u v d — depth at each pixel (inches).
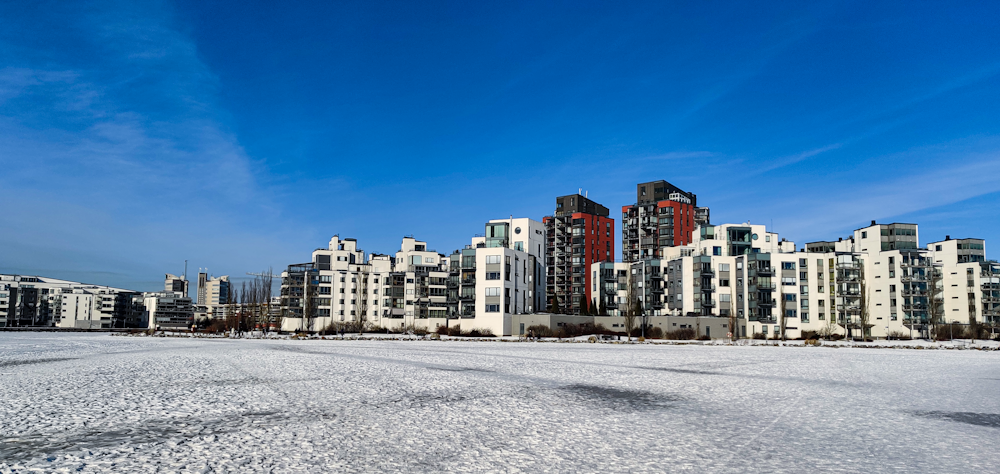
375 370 1731.1
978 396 1239.5
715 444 756.0
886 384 1462.8
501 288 5698.8
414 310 7042.3
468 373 1675.7
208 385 1325.0
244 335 5708.7
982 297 5925.2
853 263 5949.8
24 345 3393.2
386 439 763.4
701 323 5659.5
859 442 773.3
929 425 897.5
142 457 658.8
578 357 2453.2
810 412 1015.6
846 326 5772.6
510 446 732.0
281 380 1437.0
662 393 1259.8
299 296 7288.4
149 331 6427.2
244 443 732.0
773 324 5861.2
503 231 6501.0
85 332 7682.1
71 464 628.7
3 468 611.2
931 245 6510.8
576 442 759.7
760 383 1467.8
